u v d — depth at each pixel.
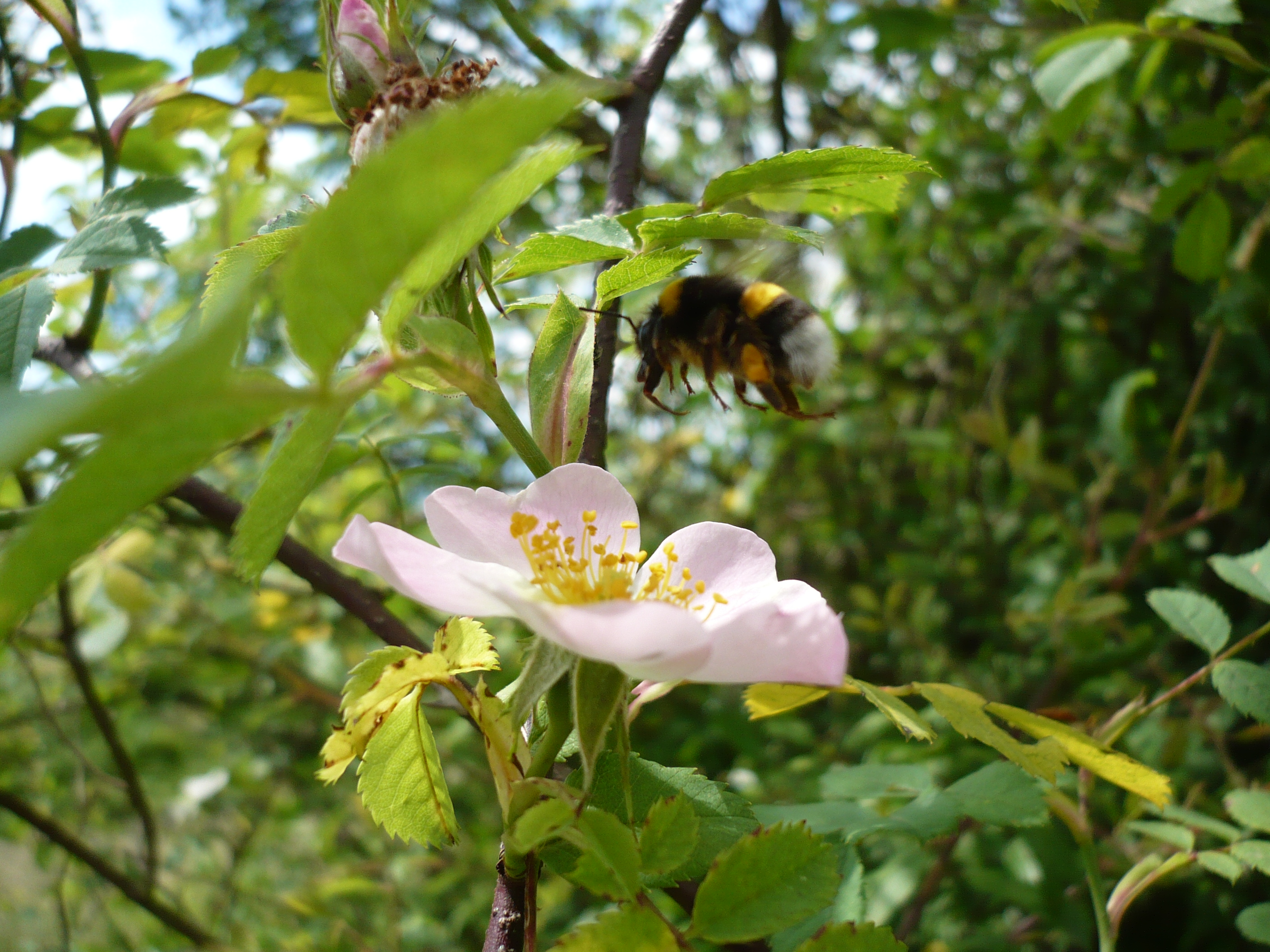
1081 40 0.15
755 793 0.22
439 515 0.08
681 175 0.41
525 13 0.33
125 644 0.26
